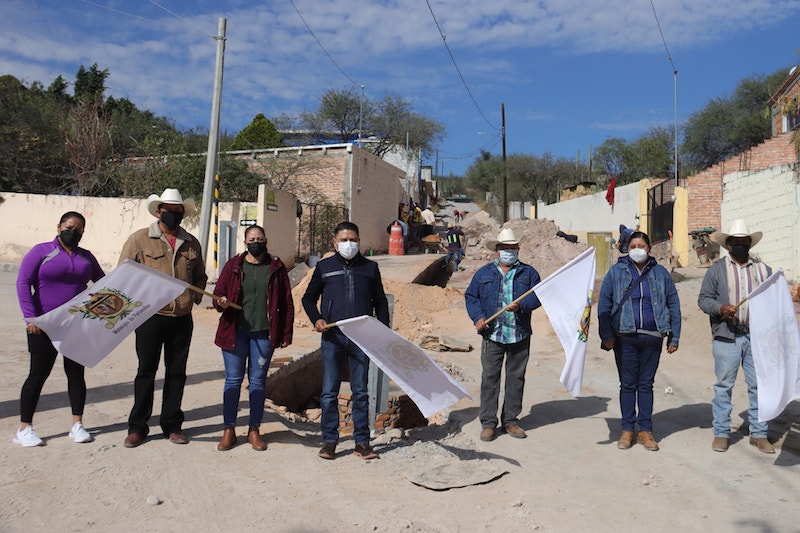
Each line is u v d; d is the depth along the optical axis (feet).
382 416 25.09
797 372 18.24
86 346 17.16
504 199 151.64
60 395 22.67
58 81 122.11
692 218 71.00
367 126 153.69
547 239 94.94
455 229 81.15
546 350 39.42
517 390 21.61
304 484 16.10
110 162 80.69
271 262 18.72
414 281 62.90
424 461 18.53
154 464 16.63
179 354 18.51
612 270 20.40
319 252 77.56
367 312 18.52
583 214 113.29
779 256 50.75
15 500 14.03
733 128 115.03
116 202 69.10
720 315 19.61
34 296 17.71
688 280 57.72
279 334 18.62
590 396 27.55
